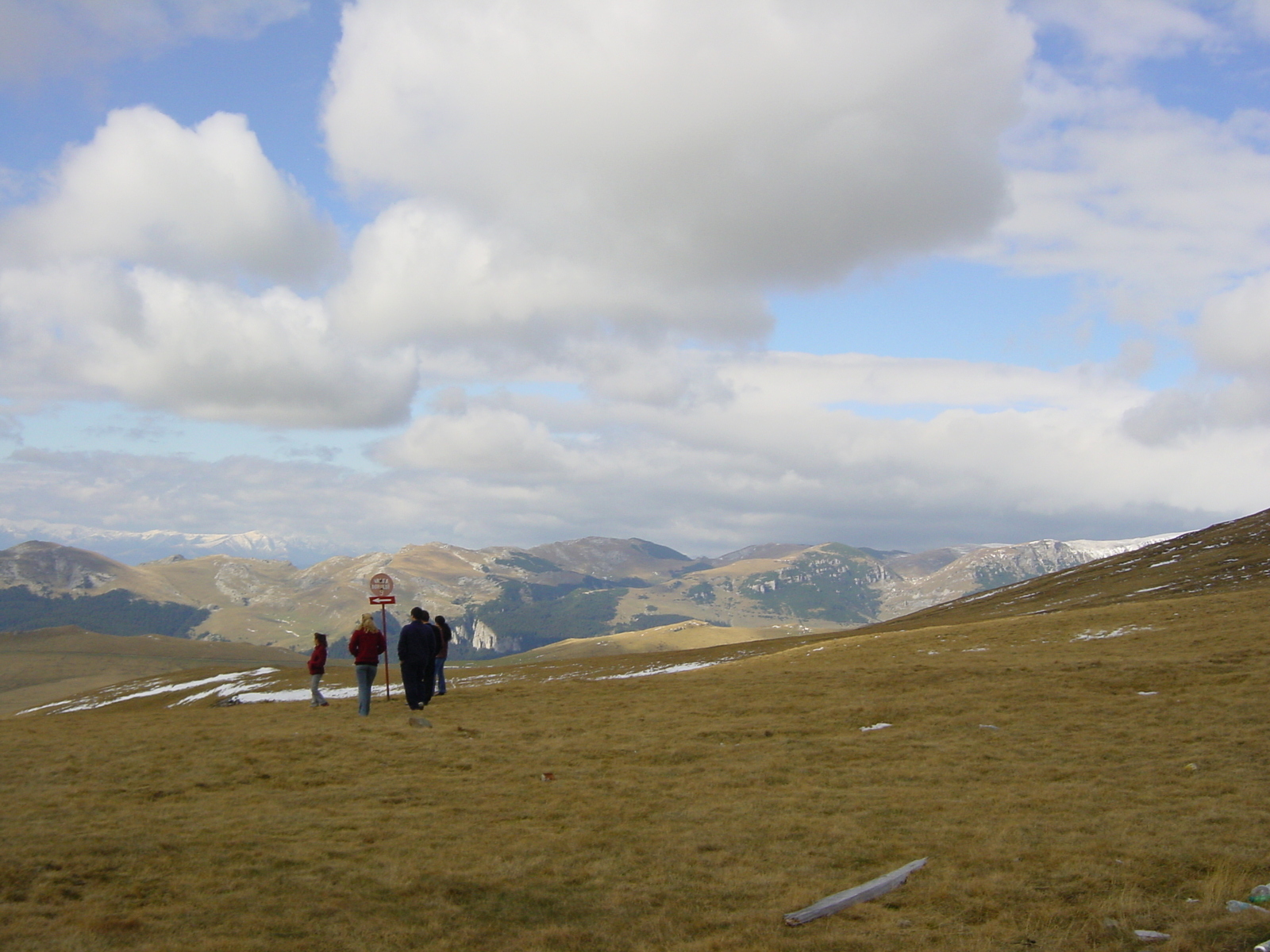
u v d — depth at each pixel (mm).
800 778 16781
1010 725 21562
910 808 14172
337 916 9367
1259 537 99750
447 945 8688
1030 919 9203
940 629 59094
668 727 23625
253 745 20594
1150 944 8352
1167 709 22078
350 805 14664
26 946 8156
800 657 54156
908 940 8758
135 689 139875
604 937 9008
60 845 11648
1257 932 8266
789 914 9508
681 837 12750
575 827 13336
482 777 17156
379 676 103562
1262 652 29844
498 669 120750
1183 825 12383
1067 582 110438
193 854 11492
